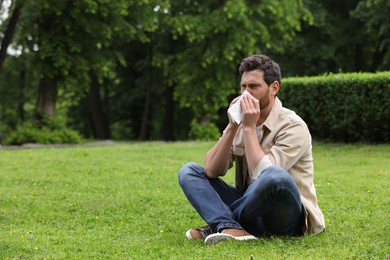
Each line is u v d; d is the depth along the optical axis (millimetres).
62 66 24344
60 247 5121
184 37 28922
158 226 6133
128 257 4652
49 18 24297
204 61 26203
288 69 29562
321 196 7695
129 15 25422
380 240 4934
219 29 25062
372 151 12281
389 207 6715
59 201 7961
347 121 13359
